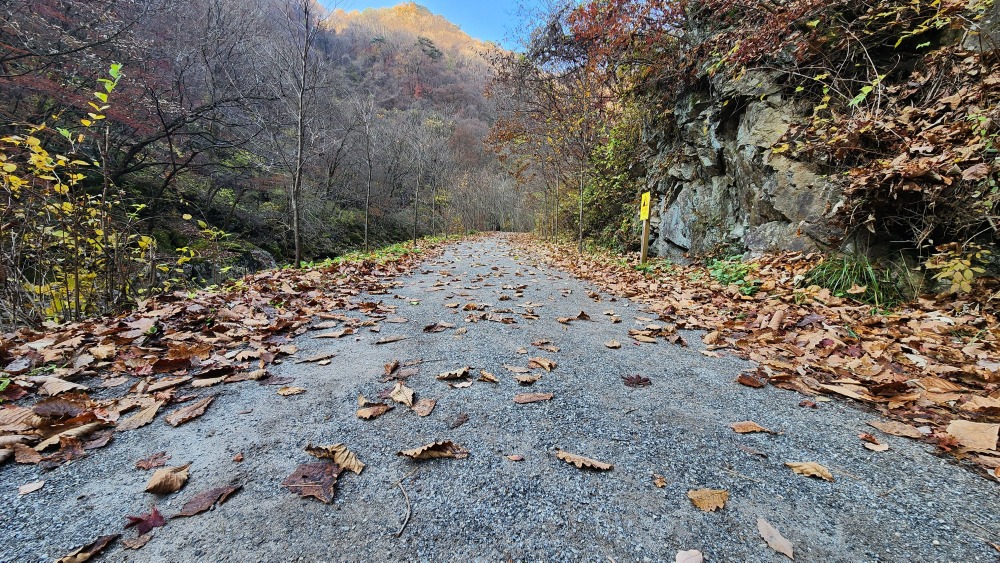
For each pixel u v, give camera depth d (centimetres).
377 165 2009
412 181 2244
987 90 338
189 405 193
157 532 116
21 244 345
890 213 362
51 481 138
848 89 469
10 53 801
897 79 442
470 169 2772
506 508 128
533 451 159
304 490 135
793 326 316
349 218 1873
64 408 177
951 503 131
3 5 771
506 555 110
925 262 330
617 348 289
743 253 562
